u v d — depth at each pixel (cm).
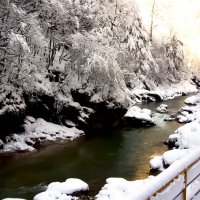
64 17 2311
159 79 4375
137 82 3756
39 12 2275
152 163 1470
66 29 2339
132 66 3366
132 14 3800
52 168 1518
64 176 1425
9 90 1888
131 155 1723
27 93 2020
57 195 1097
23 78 1998
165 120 2572
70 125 2122
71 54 2328
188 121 2509
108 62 2292
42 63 2238
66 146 1855
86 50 2280
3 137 1770
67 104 2148
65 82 2239
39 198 1065
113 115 2291
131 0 3738
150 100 3544
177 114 2823
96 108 2250
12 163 1559
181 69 5216
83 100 2266
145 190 423
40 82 2111
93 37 2303
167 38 4944
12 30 1814
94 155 1719
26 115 2008
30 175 1428
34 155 1684
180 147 1689
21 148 1727
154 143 1945
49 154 1708
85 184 1197
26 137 1853
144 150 1812
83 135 2083
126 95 2408
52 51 2280
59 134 1995
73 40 2288
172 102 3572
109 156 1706
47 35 2308
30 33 2005
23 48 1766
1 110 1758
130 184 1155
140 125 2356
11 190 1268
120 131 2211
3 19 1909
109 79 2306
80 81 2314
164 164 1458
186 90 4728
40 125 2008
